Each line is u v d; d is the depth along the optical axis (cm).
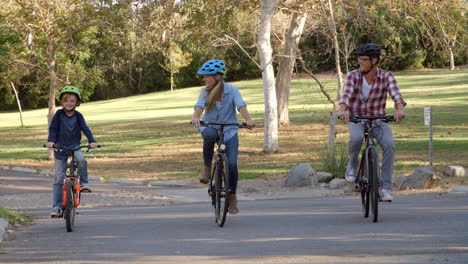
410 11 4003
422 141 4066
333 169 2691
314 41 6128
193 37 4438
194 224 1426
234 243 1115
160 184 3011
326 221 1363
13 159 4584
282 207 1772
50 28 4247
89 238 1266
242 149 4569
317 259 926
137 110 9881
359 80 1362
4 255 1089
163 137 5678
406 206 1584
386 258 912
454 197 1767
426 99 7650
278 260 931
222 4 4269
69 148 1448
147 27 4381
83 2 4388
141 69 15662
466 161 3008
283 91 5947
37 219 1738
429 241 1038
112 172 3684
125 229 1390
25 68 4497
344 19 3619
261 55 4222
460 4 3928
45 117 10219
